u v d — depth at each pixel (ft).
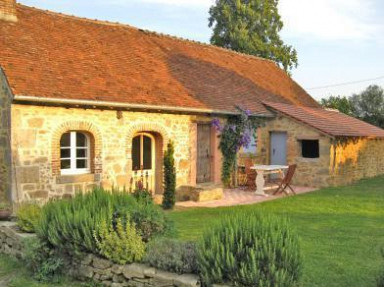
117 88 41.96
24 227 25.63
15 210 32.71
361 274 21.01
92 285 20.45
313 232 30.01
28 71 36.68
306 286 19.40
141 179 45.29
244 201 45.44
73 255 21.50
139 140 45.42
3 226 27.04
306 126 57.72
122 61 48.34
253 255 16.16
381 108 122.72
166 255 18.89
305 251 24.90
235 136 54.60
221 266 16.80
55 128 36.91
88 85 39.75
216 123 52.08
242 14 105.40
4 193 35.70
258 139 59.82
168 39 63.41
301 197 47.44
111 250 19.90
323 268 21.83
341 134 56.95
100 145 40.14
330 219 34.94
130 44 53.93
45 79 36.96
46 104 36.01
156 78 49.19
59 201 24.49
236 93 59.21
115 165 41.42
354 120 74.90
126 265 19.47
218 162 53.52
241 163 56.95
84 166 40.24
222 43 106.52
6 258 25.72
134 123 42.98
